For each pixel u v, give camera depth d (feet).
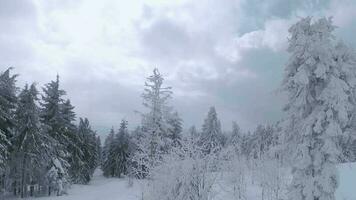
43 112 168.14
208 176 70.95
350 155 61.46
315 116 57.82
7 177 148.56
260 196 107.14
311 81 59.93
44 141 155.12
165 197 69.26
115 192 153.17
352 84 58.34
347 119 55.83
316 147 58.13
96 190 181.78
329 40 59.26
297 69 59.57
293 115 61.11
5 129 139.23
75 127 198.08
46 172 158.51
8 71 144.77
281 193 103.50
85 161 224.33
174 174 69.41
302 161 57.41
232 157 95.45
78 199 147.43
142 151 121.60
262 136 183.11
